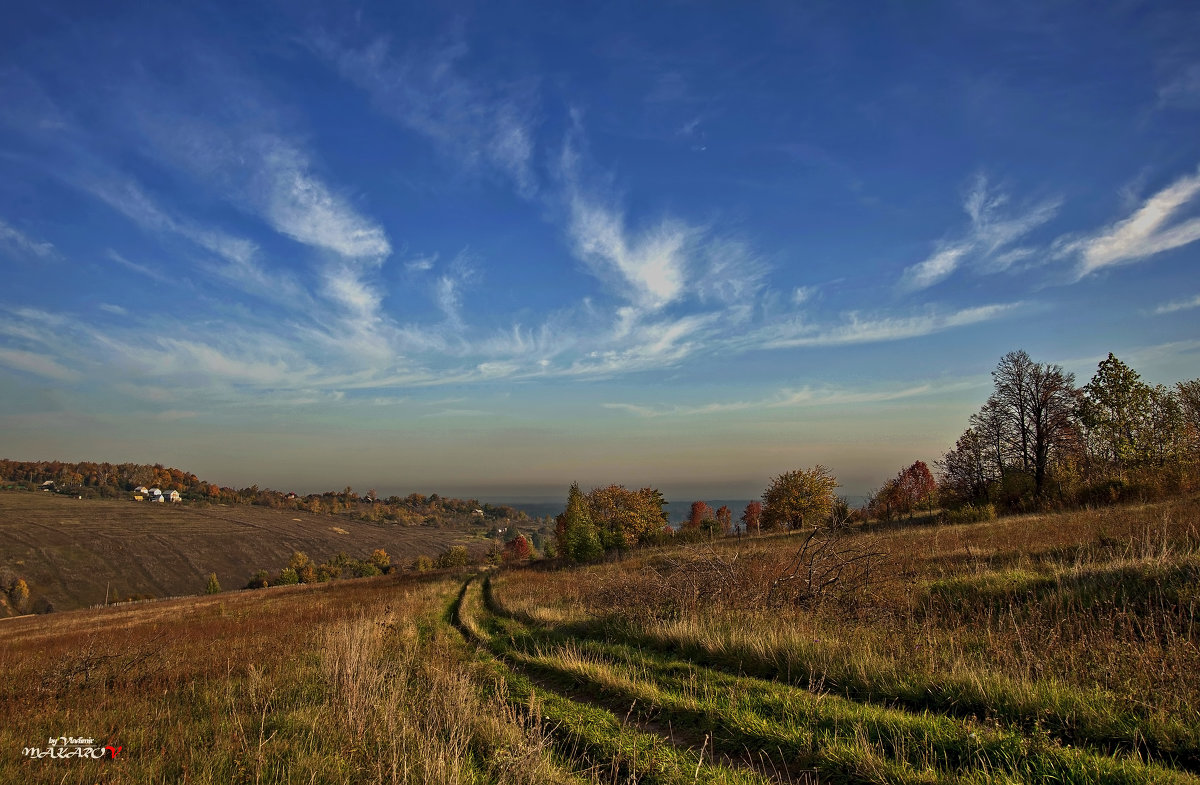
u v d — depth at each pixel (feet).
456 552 326.65
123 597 297.53
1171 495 94.94
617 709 22.80
